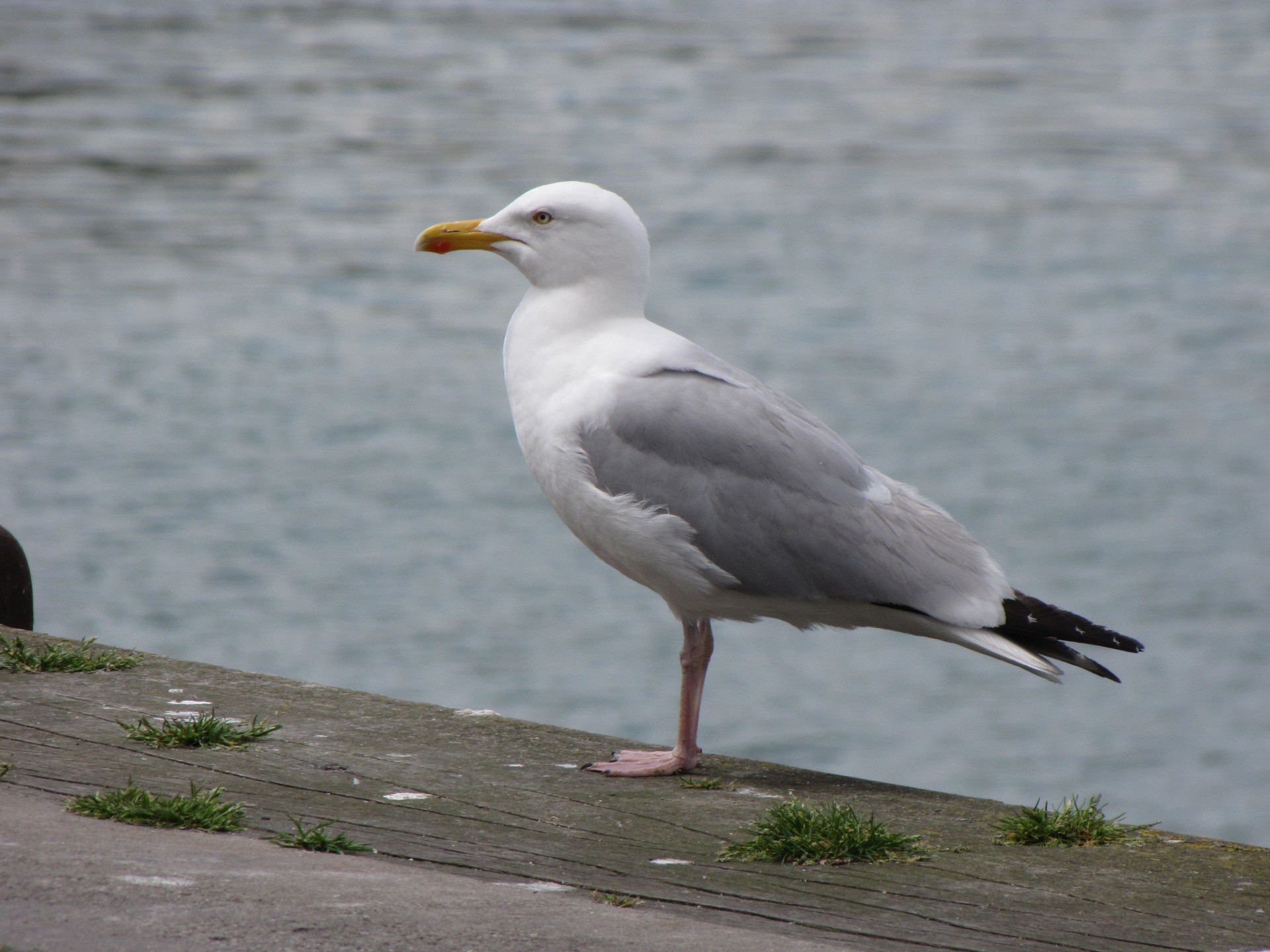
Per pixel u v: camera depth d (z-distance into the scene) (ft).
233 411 95.45
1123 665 67.51
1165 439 93.45
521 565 74.84
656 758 21.71
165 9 287.89
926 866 17.67
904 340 113.50
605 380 22.71
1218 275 135.74
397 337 114.83
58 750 19.70
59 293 119.96
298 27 275.39
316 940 13.64
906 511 22.91
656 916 15.30
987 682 67.26
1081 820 18.88
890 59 259.60
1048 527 79.66
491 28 282.77
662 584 22.84
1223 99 225.97
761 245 144.66
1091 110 219.41
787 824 18.16
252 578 70.90
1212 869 17.79
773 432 22.58
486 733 22.22
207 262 132.26
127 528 76.07
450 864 16.83
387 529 78.38
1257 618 70.28
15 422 90.99
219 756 20.08
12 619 27.53
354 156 176.96
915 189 172.86
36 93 204.33
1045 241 148.36
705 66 250.16
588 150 188.03
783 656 69.92
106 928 13.51
